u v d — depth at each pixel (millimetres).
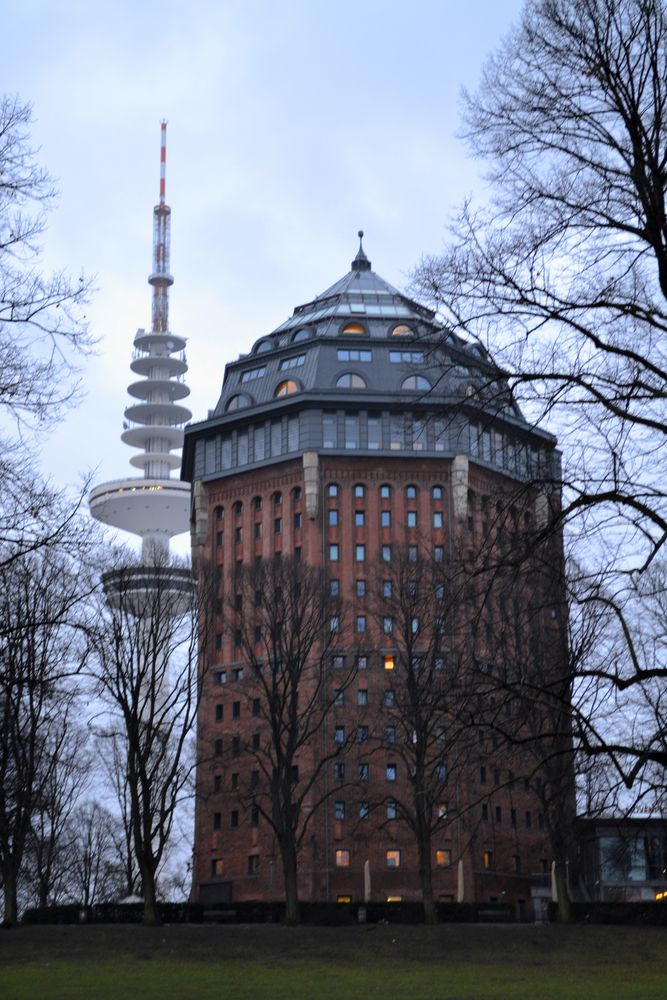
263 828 128875
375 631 129375
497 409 21281
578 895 108312
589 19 20703
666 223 20344
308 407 139750
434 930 75562
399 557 89500
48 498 28062
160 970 60750
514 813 130000
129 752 83188
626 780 19734
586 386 20578
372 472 139250
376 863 126125
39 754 77125
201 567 95562
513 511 21531
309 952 67875
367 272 164250
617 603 21172
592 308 21016
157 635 85438
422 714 78250
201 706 134125
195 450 148250
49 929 76688
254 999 48562
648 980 56219
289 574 97375
